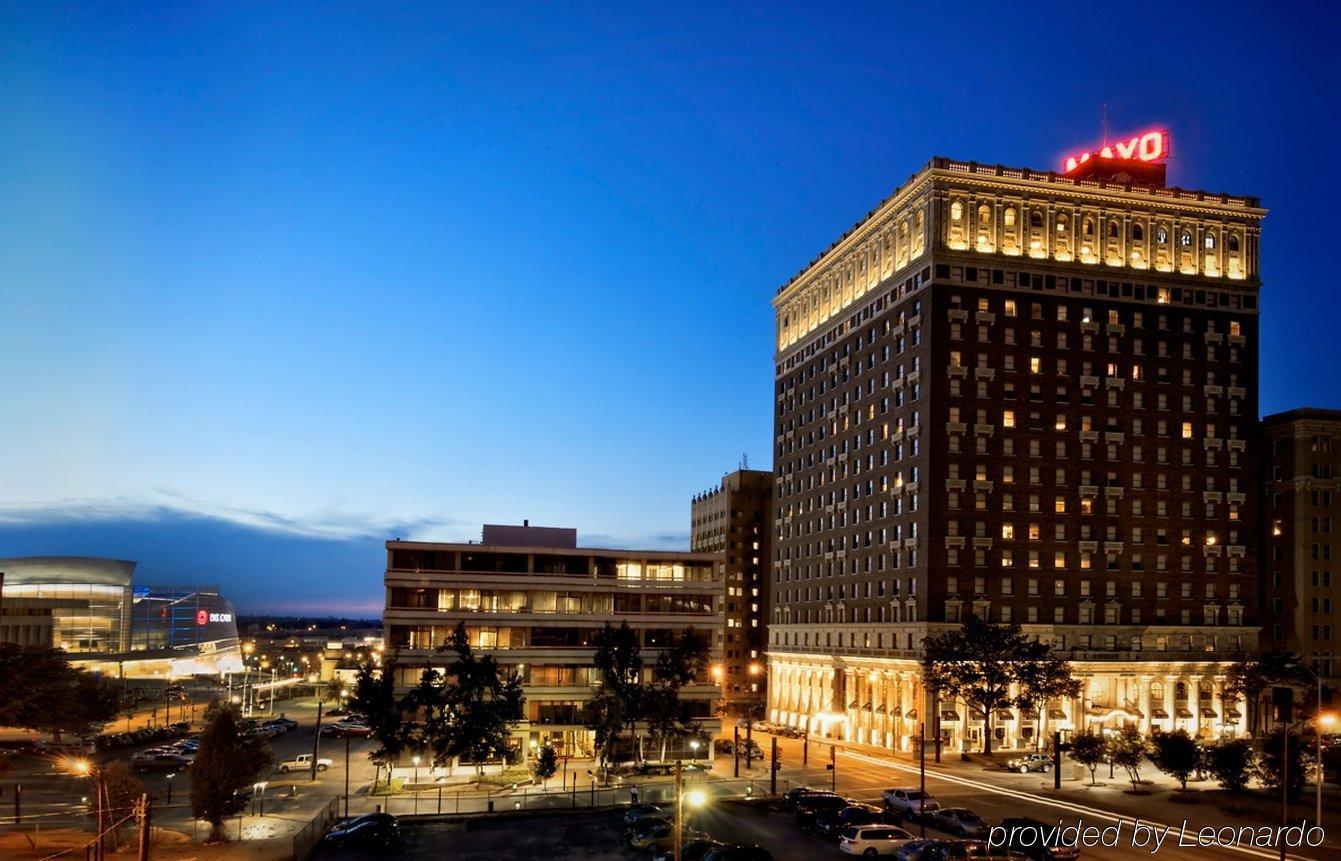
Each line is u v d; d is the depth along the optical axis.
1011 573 125.88
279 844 66.62
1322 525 140.00
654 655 111.06
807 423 162.12
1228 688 124.75
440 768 96.31
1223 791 89.81
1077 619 126.81
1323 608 138.88
